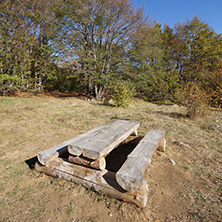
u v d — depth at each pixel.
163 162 3.27
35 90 12.02
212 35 17.30
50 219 1.90
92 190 2.30
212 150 3.97
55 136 4.65
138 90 15.71
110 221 1.86
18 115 6.40
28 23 10.66
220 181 2.70
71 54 11.91
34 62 11.69
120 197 2.07
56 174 2.59
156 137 3.29
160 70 14.16
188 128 5.64
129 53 12.48
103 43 13.19
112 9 11.67
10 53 9.51
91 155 2.20
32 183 2.52
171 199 2.26
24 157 3.38
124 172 2.00
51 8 11.25
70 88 16.88
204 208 2.11
